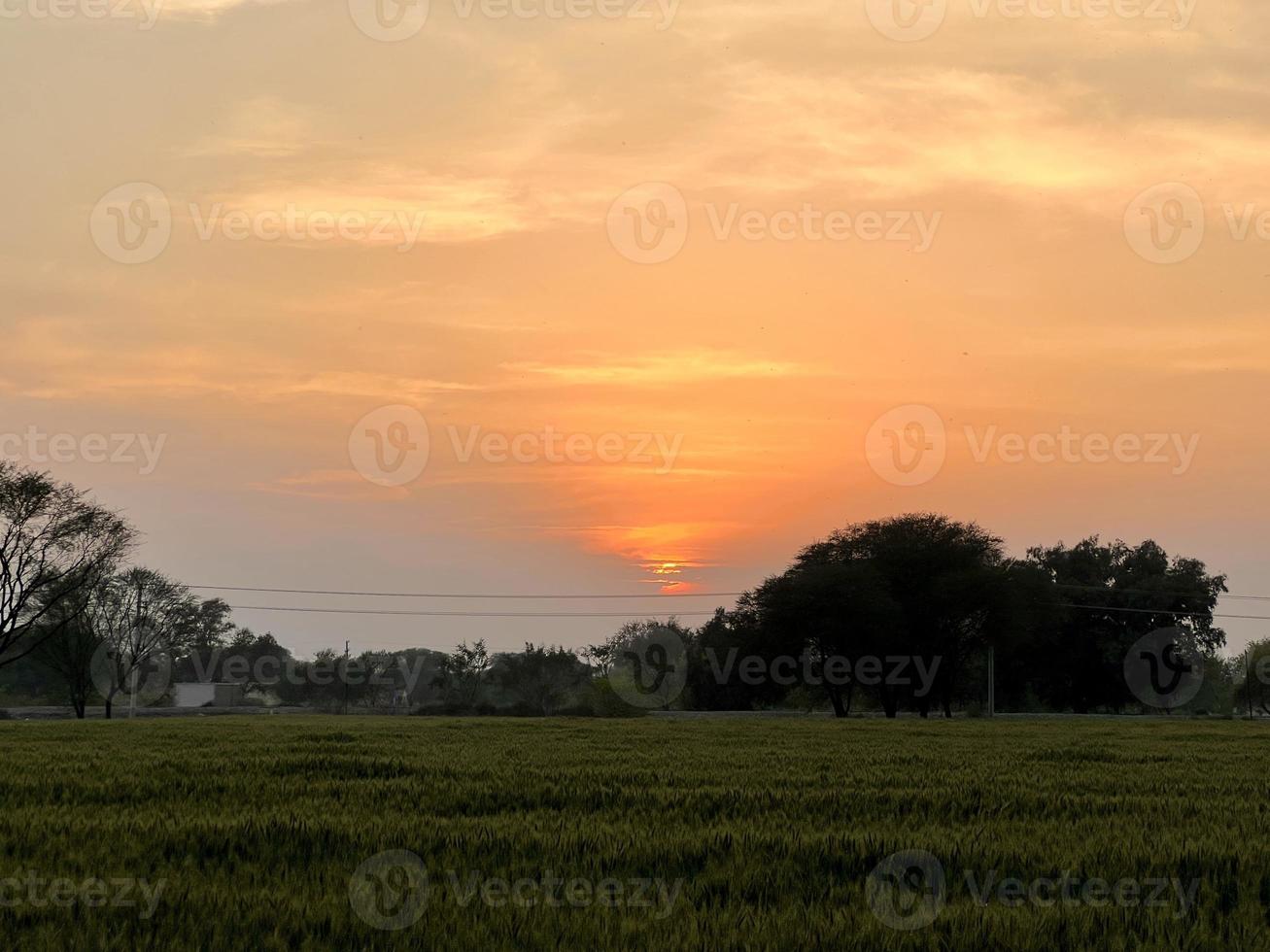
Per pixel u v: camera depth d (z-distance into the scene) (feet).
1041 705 351.87
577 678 346.95
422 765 77.36
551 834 44.42
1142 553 359.05
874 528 304.30
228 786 63.36
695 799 57.93
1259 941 30.35
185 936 29.53
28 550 239.09
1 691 408.87
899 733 150.00
